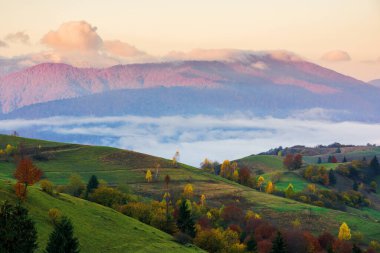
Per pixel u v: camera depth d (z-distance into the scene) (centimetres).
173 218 13338
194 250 10281
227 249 12344
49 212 8812
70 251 6731
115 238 9375
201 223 15212
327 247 15488
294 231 15638
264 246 13600
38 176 9219
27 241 6359
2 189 9206
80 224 9381
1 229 6166
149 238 10100
